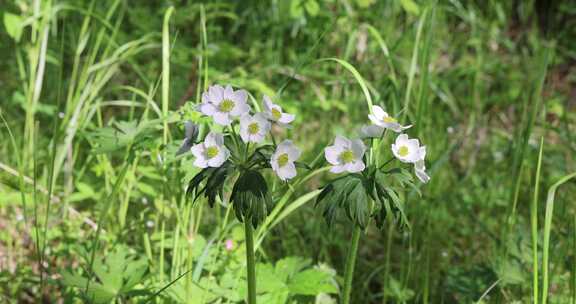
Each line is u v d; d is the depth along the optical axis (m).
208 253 0.91
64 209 1.01
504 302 0.96
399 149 0.71
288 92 1.46
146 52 1.52
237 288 0.88
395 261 1.08
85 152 1.17
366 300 0.99
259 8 1.72
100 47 1.49
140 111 1.34
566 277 0.97
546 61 0.90
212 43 1.50
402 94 1.14
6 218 1.04
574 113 1.53
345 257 1.05
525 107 1.20
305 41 1.60
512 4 2.08
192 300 0.86
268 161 0.70
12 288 0.94
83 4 1.57
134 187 1.04
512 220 0.95
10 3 1.45
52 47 1.48
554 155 1.34
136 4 1.72
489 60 1.77
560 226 0.98
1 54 1.48
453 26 1.87
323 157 0.91
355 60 1.41
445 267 1.05
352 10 1.54
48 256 0.99
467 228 1.13
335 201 0.69
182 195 0.87
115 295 0.84
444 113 1.51
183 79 1.40
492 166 1.33
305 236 1.08
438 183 1.20
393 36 1.60
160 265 0.90
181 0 1.69
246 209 0.69
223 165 0.69
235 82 1.14
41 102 1.36
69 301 0.88
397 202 0.70
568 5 2.06
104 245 0.99
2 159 1.15
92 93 1.04
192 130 0.74
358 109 1.41
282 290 0.88
